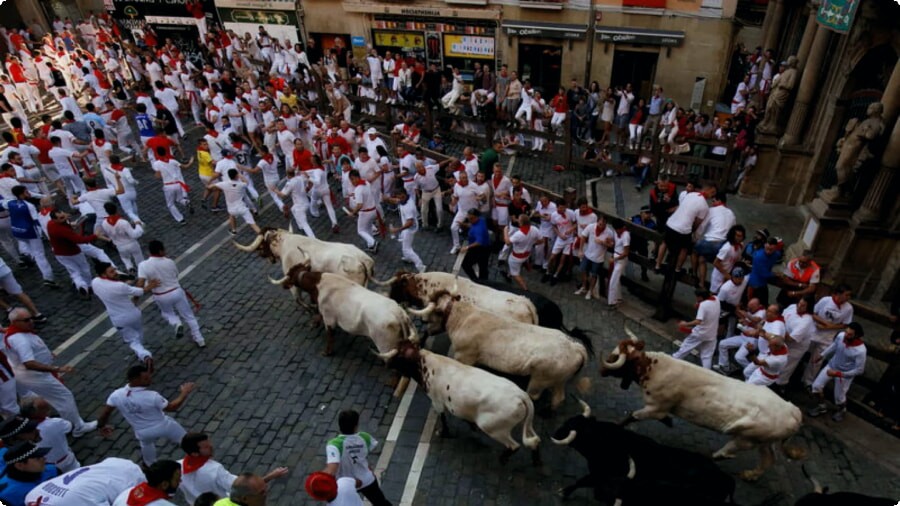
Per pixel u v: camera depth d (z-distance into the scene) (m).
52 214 10.57
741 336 8.90
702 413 7.39
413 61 21.73
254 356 9.79
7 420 6.13
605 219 10.64
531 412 7.08
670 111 17.41
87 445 8.01
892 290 11.48
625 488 6.43
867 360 10.06
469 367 7.50
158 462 5.23
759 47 20.20
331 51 23.22
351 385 9.14
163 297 9.20
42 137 15.05
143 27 27.45
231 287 11.76
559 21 20.77
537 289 11.81
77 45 24.72
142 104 16.39
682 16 19.23
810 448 7.98
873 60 12.48
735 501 7.25
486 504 7.17
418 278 9.90
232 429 8.30
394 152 17.05
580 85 21.59
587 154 17.23
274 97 20.22
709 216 10.73
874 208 11.20
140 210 14.91
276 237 10.95
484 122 18.20
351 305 8.94
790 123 14.71
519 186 12.30
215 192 14.50
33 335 7.63
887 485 7.42
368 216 12.55
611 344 10.07
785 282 9.41
